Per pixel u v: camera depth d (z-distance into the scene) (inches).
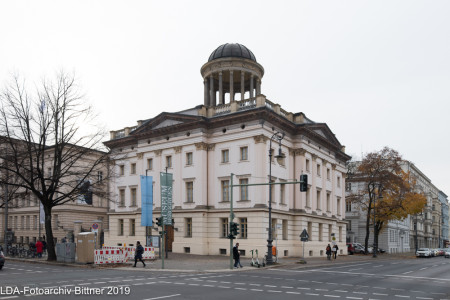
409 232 3686.0
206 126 1737.2
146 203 1546.5
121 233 2017.7
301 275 975.6
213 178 1702.8
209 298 587.8
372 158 2271.2
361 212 2891.2
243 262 1318.9
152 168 1882.4
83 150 1378.0
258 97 1622.8
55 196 2052.2
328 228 2071.9
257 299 590.2
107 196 1619.1
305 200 1811.0
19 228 2518.5
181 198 1752.0
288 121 1737.2
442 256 3019.2
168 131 1822.1
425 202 2399.1
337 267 1288.1
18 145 1315.2
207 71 2018.9
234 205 1631.4
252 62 1972.2
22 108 1247.5
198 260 1376.7
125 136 2026.3
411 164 3548.2
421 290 734.5
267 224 1585.9
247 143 1621.6
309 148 1886.1
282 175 1713.8
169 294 616.4
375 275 1018.1
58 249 1256.8
